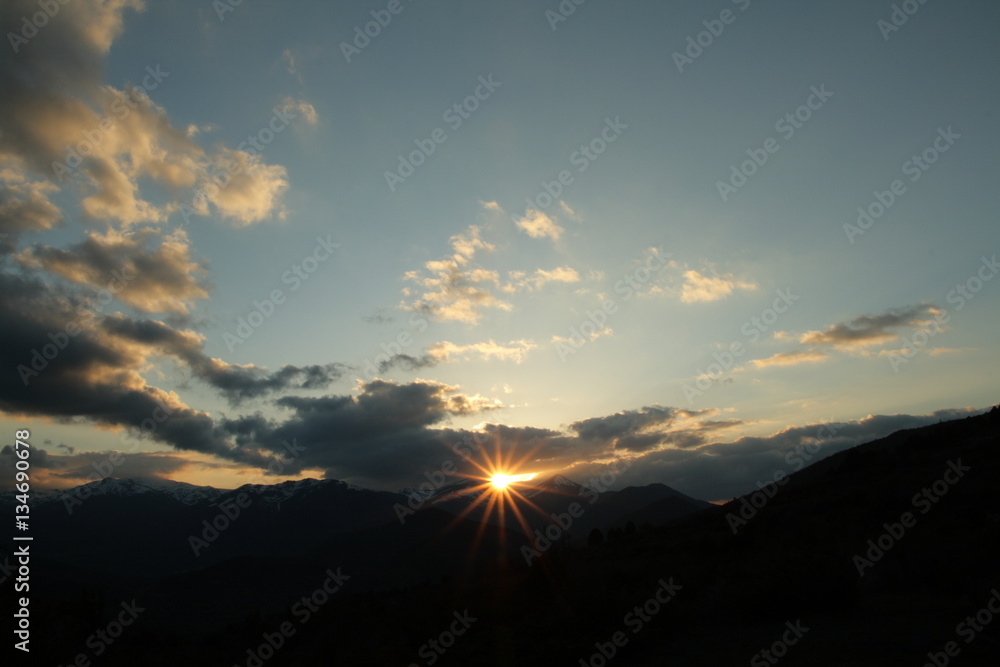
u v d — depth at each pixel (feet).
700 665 38.86
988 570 54.39
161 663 75.77
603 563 123.24
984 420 170.81
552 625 54.75
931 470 135.74
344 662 66.33
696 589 65.46
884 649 36.55
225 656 87.56
